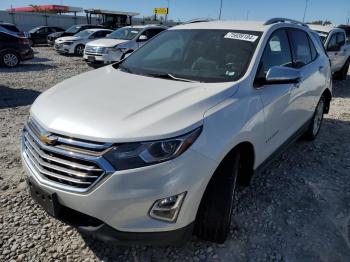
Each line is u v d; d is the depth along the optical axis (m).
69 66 13.94
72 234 2.95
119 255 2.73
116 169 2.16
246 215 3.29
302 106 4.27
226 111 2.64
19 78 10.59
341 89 10.34
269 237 2.99
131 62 3.85
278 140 3.68
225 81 3.06
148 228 2.28
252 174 3.19
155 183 2.21
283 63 3.84
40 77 10.91
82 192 2.24
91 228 2.33
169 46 3.87
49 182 2.38
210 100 2.64
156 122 2.31
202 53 3.53
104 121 2.34
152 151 2.21
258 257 2.76
